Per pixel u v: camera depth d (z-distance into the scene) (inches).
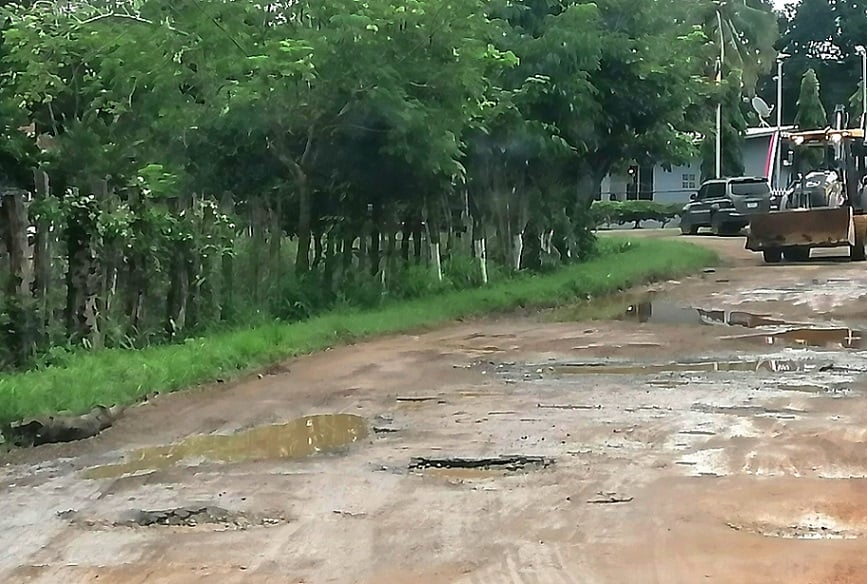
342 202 716.7
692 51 1114.7
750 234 1063.0
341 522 245.0
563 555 219.8
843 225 1019.9
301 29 648.4
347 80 636.7
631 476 279.6
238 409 382.0
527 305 733.9
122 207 528.1
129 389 397.4
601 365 467.5
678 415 353.4
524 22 909.8
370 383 431.8
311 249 722.8
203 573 213.3
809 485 269.0
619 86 942.4
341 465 298.2
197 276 563.8
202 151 667.4
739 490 264.8
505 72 865.5
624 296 797.2
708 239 1419.8
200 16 633.0
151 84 680.4
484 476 283.7
